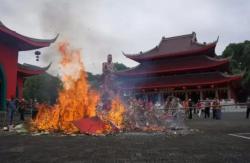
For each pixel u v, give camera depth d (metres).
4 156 8.28
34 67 36.66
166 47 78.06
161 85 69.06
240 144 10.84
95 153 8.73
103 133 15.26
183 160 7.46
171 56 71.56
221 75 64.62
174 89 69.50
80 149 9.61
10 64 26.75
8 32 24.05
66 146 10.39
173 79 70.50
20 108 26.48
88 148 9.86
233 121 27.73
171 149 9.54
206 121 28.38
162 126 19.73
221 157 7.91
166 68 70.94
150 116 19.73
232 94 69.19
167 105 27.91
